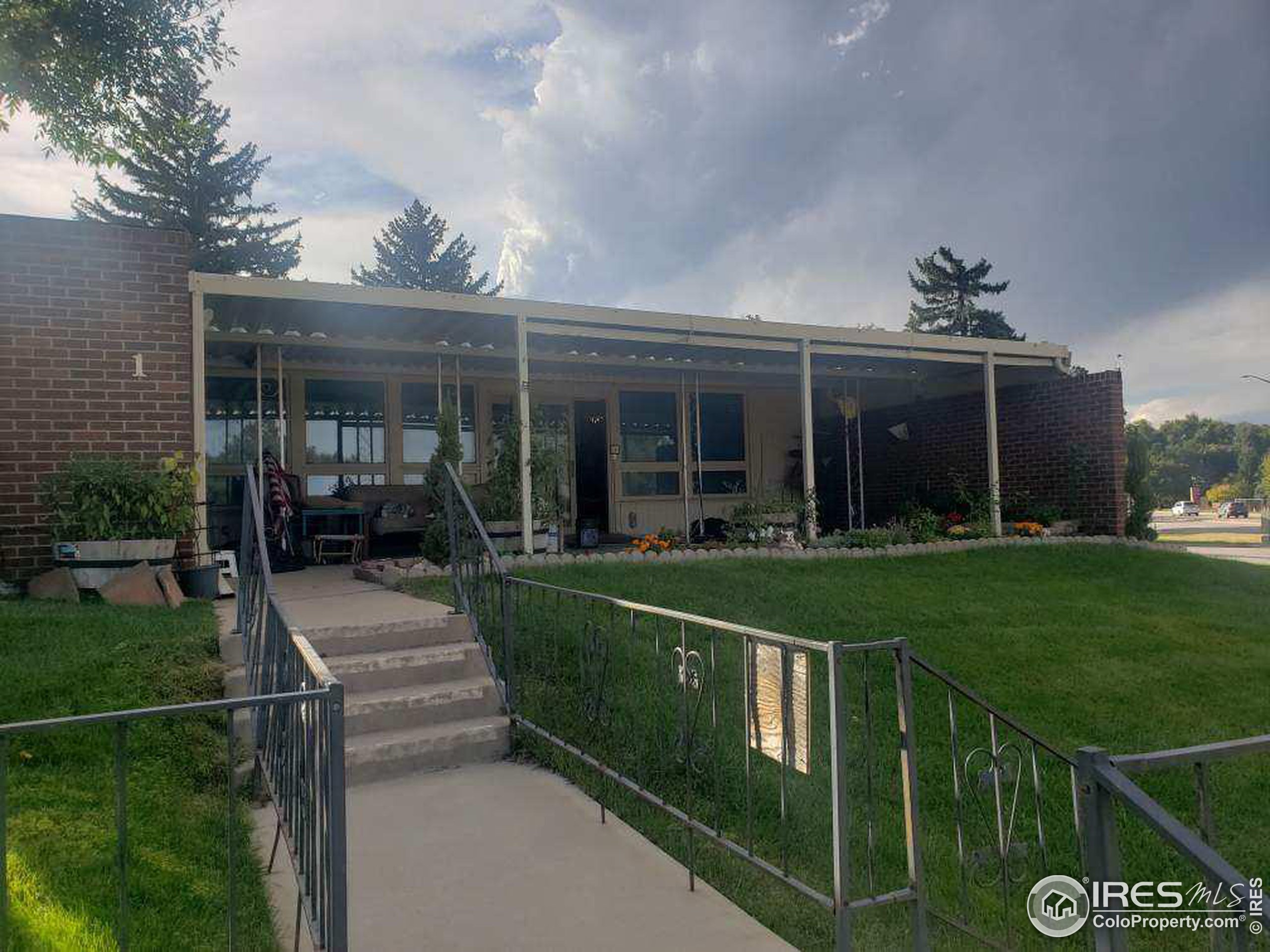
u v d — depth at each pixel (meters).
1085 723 5.11
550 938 2.59
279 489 9.05
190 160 28.12
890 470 14.33
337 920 1.93
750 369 12.84
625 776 3.79
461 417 11.74
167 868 2.73
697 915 2.75
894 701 5.33
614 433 12.77
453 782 4.00
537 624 5.79
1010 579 8.92
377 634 4.88
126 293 6.74
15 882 2.37
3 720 3.50
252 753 3.90
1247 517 57.38
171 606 5.86
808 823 3.67
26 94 6.93
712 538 11.77
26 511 6.34
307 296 7.55
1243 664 6.34
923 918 2.37
